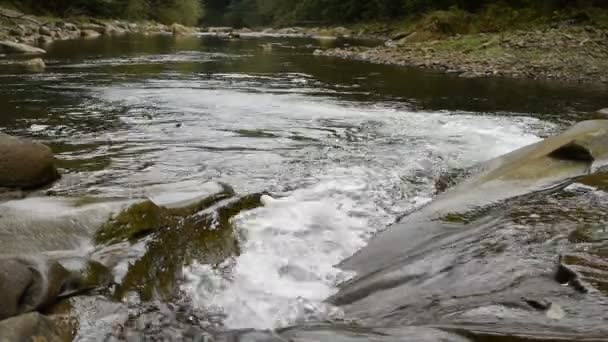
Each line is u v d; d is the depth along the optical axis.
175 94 13.68
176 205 5.32
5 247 4.06
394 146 9.02
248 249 5.05
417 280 4.21
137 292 4.00
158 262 4.45
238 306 4.11
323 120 11.02
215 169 7.41
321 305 4.16
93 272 3.96
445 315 3.49
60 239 4.33
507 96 15.16
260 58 25.70
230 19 80.06
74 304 3.62
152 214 4.94
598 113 8.77
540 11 33.59
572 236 4.36
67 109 11.20
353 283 4.48
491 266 4.08
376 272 4.59
